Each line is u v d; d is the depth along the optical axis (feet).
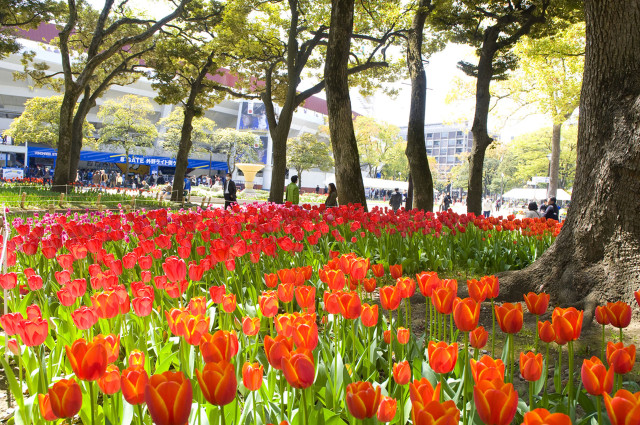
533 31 51.08
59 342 9.65
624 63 16.70
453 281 8.77
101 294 8.07
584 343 13.94
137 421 7.00
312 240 17.38
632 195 16.05
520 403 7.70
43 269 16.12
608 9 16.80
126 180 150.61
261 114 223.92
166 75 76.74
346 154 35.04
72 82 69.21
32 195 56.24
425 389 4.73
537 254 24.59
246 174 119.55
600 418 5.82
